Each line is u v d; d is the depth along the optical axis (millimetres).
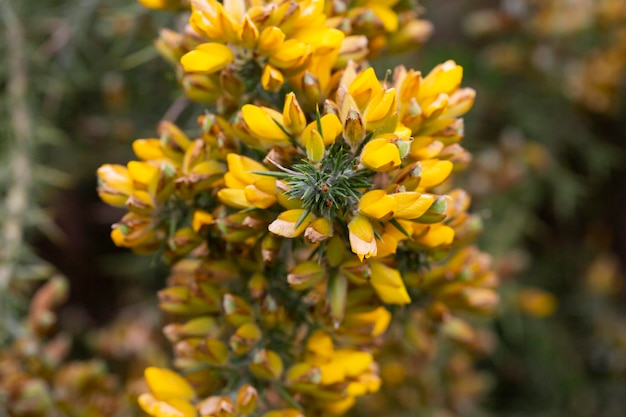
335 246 380
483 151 763
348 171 365
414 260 407
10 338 509
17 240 524
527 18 721
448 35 841
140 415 508
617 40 735
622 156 830
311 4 391
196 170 396
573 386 753
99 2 601
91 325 734
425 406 582
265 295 403
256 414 408
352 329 406
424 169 378
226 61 391
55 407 497
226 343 425
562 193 760
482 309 438
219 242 408
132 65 565
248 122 377
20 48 583
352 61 392
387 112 366
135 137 707
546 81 749
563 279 804
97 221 754
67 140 709
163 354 602
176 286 426
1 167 570
